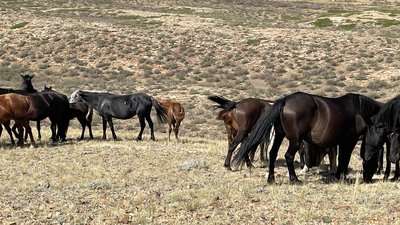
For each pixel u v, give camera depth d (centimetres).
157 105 2036
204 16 6322
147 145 1859
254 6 8438
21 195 1094
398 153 1208
